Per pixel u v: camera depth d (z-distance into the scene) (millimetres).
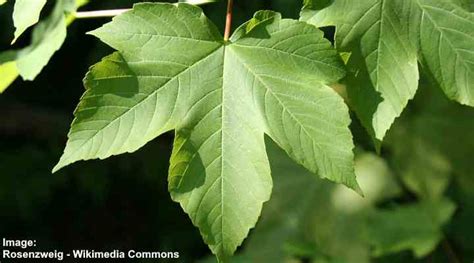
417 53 734
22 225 1703
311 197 1115
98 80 717
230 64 732
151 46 726
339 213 1103
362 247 1089
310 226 1112
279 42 728
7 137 1787
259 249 1123
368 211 1097
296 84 725
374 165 1109
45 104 1812
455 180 1153
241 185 726
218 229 723
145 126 723
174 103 727
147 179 1681
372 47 729
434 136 1099
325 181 1114
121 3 1338
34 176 1706
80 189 1698
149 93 724
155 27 728
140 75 724
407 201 1137
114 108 720
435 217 1086
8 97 1806
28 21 750
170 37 729
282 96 726
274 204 1122
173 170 725
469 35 737
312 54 724
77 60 1684
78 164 1707
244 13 1253
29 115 1789
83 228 1713
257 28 732
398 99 727
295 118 723
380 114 725
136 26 726
